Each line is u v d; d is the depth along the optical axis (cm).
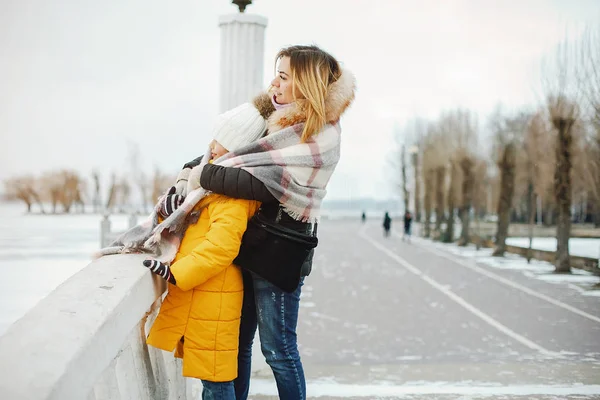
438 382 471
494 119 2939
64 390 115
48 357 121
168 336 216
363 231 5294
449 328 941
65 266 1608
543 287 1517
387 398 399
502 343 820
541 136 2403
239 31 520
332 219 9369
